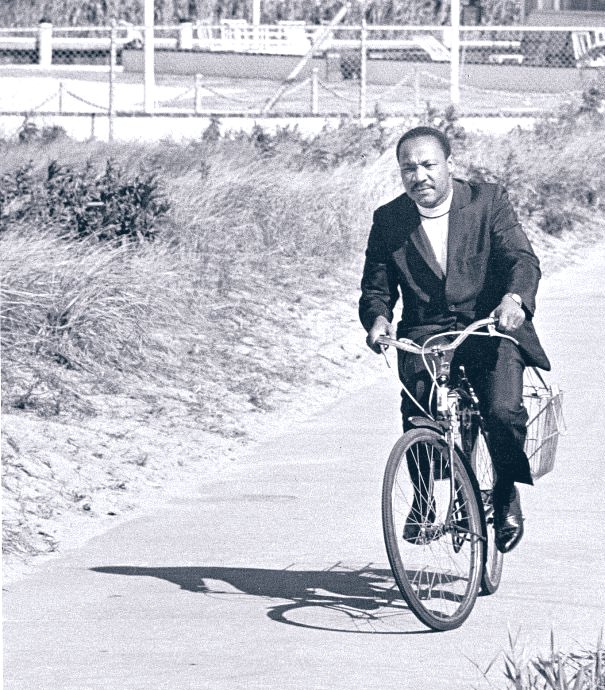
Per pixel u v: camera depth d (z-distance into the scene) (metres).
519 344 6.18
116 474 8.50
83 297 11.06
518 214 19.81
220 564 6.88
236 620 6.04
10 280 11.08
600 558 6.83
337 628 5.92
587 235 20.48
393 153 18.59
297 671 5.39
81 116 27.70
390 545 5.73
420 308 6.29
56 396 9.75
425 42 40.47
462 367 6.19
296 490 8.23
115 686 5.28
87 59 47.16
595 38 40.00
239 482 8.47
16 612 6.22
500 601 6.23
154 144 22.62
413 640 5.76
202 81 42.00
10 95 36.06
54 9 50.00
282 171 17.39
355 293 14.66
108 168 14.87
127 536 7.39
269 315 13.06
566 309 14.50
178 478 8.62
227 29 46.50
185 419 9.84
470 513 6.11
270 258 14.75
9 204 13.77
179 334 11.71
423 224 6.26
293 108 34.62
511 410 6.08
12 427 8.91
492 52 43.34
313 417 10.30
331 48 42.03
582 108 28.97
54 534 7.42
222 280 13.40
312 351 12.27
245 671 5.41
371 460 8.91
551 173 21.88
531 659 5.37
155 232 13.70
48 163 16.83
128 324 11.16
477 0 47.00
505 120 30.22
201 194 15.31
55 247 12.22
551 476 8.31
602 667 5.04
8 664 5.55
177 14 50.50
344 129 22.50
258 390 10.79
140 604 6.29
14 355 10.28
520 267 6.12
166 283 12.41
